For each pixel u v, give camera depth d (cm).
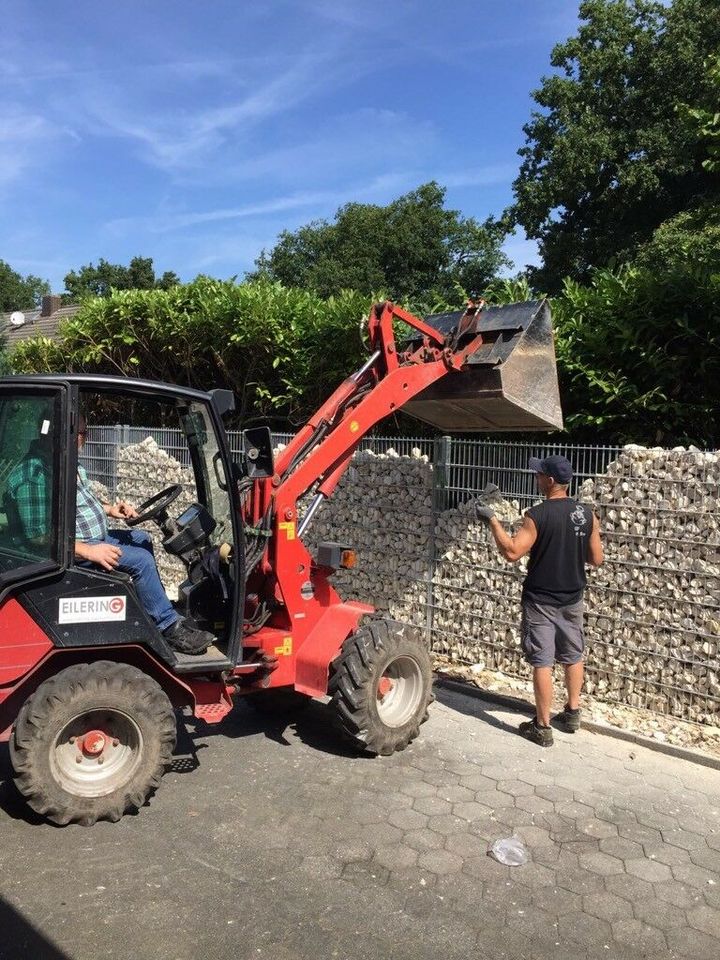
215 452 491
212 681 466
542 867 374
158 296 1086
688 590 554
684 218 1731
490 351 582
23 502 398
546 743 519
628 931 328
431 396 605
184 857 372
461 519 679
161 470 941
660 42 2342
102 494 1027
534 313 585
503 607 654
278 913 331
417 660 511
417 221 4141
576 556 521
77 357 1180
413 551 716
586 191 2384
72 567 399
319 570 519
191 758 489
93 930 315
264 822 408
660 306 688
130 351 1157
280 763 484
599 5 2414
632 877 368
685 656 553
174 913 328
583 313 735
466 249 4231
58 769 391
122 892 342
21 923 318
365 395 545
